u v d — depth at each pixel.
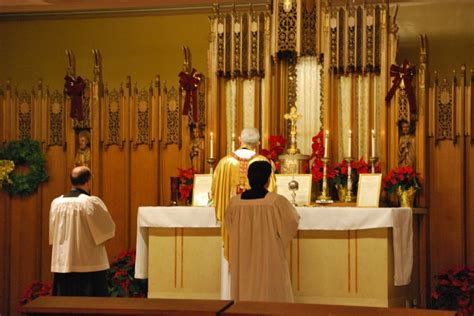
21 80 14.52
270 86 12.73
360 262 10.27
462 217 12.50
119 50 14.29
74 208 10.09
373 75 12.66
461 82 12.58
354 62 12.54
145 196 13.74
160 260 11.02
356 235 10.30
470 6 13.04
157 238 11.05
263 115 12.84
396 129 12.38
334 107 12.66
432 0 13.19
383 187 11.88
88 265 10.10
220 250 10.87
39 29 14.55
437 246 12.58
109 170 13.85
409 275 10.40
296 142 12.84
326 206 11.27
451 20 13.09
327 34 12.58
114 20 14.36
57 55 14.47
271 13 12.76
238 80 13.12
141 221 10.97
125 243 13.73
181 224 10.79
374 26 12.50
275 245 8.68
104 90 13.95
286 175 11.78
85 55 14.39
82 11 14.41
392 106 12.41
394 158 12.38
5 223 14.07
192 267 10.94
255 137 10.46
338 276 10.34
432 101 12.64
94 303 5.22
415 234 12.34
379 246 10.19
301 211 10.31
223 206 10.24
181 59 14.09
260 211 8.72
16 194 14.05
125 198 13.77
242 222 8.79
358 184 11.58
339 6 13.33
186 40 14.12
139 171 13.78
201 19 14.10
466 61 12.97
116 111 13.87
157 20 14.23
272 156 12.28
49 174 14.07
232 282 8.80
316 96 12.97
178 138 13.62
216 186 10.31
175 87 14.02
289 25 12.62
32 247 14.03
